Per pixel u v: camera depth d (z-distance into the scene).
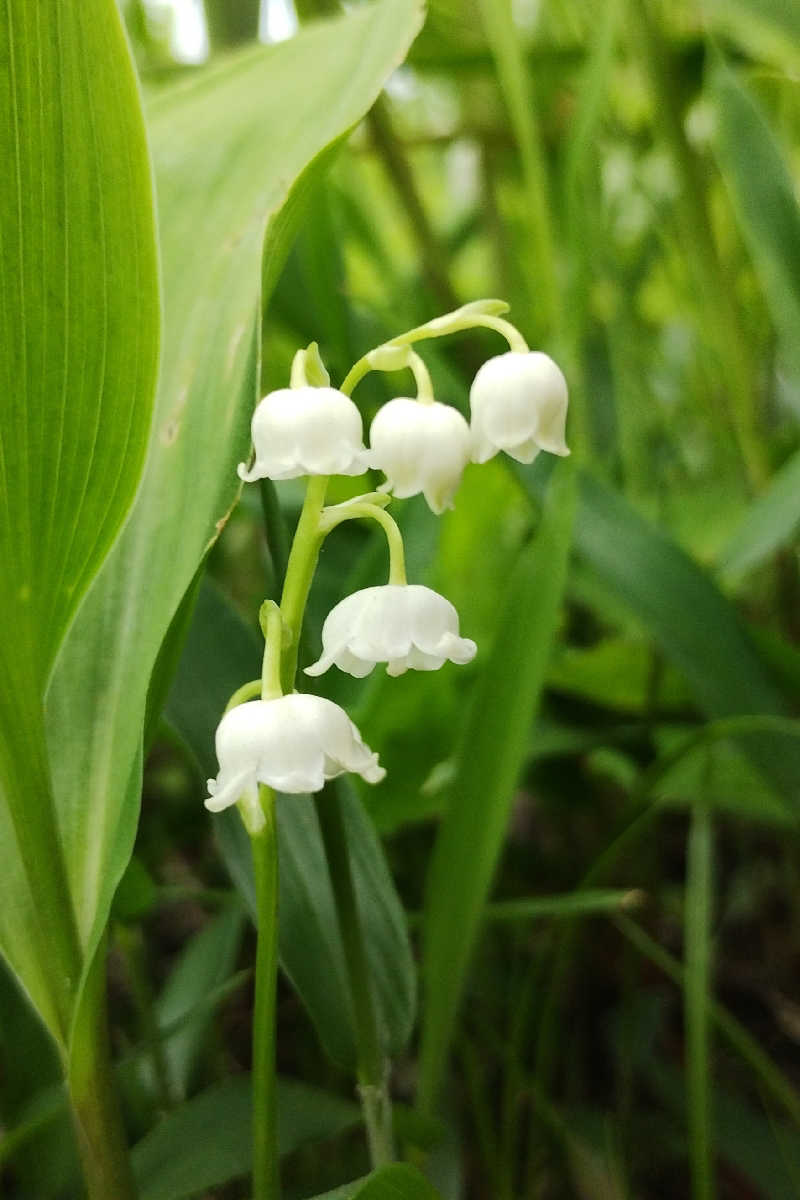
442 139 0.43
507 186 0.48
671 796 0.28
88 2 0.17
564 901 0.23
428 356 0.28
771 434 0.39
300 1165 0.26
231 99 0.21
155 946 0.36
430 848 0.30
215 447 0.19
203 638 0.22
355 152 0.40
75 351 0.18
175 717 0.21
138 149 0.18
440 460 0.18
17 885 0.20
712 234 0.31
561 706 0.29
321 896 0.21
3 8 0.17
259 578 0.40
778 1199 0.24
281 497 0.27
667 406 0.43
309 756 0.17
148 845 0.34
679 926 0.35
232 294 0.20
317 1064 0.27
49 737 0.20
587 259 0.35
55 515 0.18
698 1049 0.22
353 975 0.20
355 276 0.51
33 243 0.18
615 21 0.26
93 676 0.20
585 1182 0.25
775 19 0.28
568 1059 0.29
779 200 0.26
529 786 0.30
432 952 0.22
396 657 0.18
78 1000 0.19
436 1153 0.23
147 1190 0.20
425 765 0.26
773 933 0.35
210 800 0.17
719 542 0.34
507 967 0.30
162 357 0.20
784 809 0.26
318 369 0.18
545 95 0.40
